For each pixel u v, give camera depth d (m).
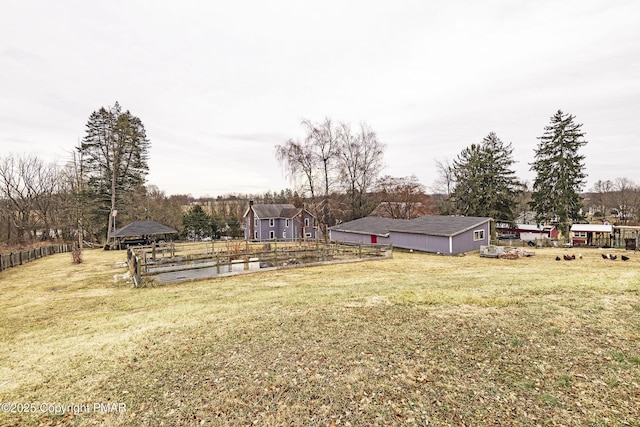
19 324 8.59
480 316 6.80
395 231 30.02
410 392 4.29
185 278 13.87
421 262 20.05
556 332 5.80
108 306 10.09
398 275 14.45
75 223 39.22
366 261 20.31
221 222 57.00
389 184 40.41
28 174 39.12
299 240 33.19
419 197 43.12
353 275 14.72
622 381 4.24
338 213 34.69
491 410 3.84
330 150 31.94
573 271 14.16
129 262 17.69
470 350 5.32
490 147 41.97
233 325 7.10
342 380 4.66
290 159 30.17
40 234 42.81
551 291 8.60
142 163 43.09
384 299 8.62
